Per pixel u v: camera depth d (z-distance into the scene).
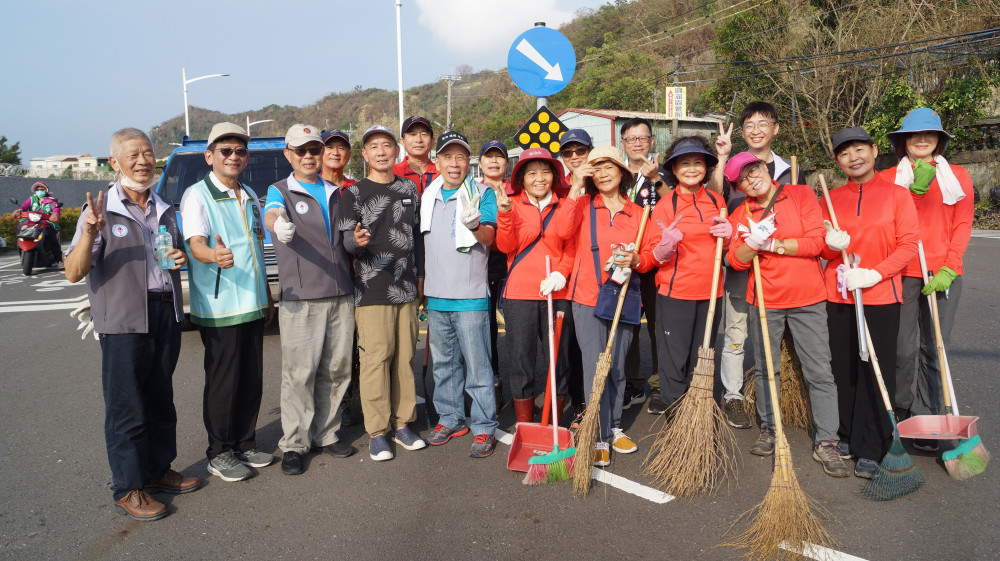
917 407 4.11
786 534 2.87
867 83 19.98
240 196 3.82
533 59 6.22
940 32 17.61
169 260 3.34
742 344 4.39
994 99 19.11
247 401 3.95
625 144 4.79
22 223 14.33
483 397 4.11
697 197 3.92
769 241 3.61
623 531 3.10
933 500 3.27
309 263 3.86
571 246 4.17
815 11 21.91
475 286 4.09
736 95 24.22
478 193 4.05
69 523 3.35
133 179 3.32
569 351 4.69
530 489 3.58
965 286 9.06
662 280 3.95
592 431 3.58
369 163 4.05
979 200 17.84
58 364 6.83
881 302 3.57
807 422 4.30
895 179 3.91
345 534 3.15
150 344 3.40
